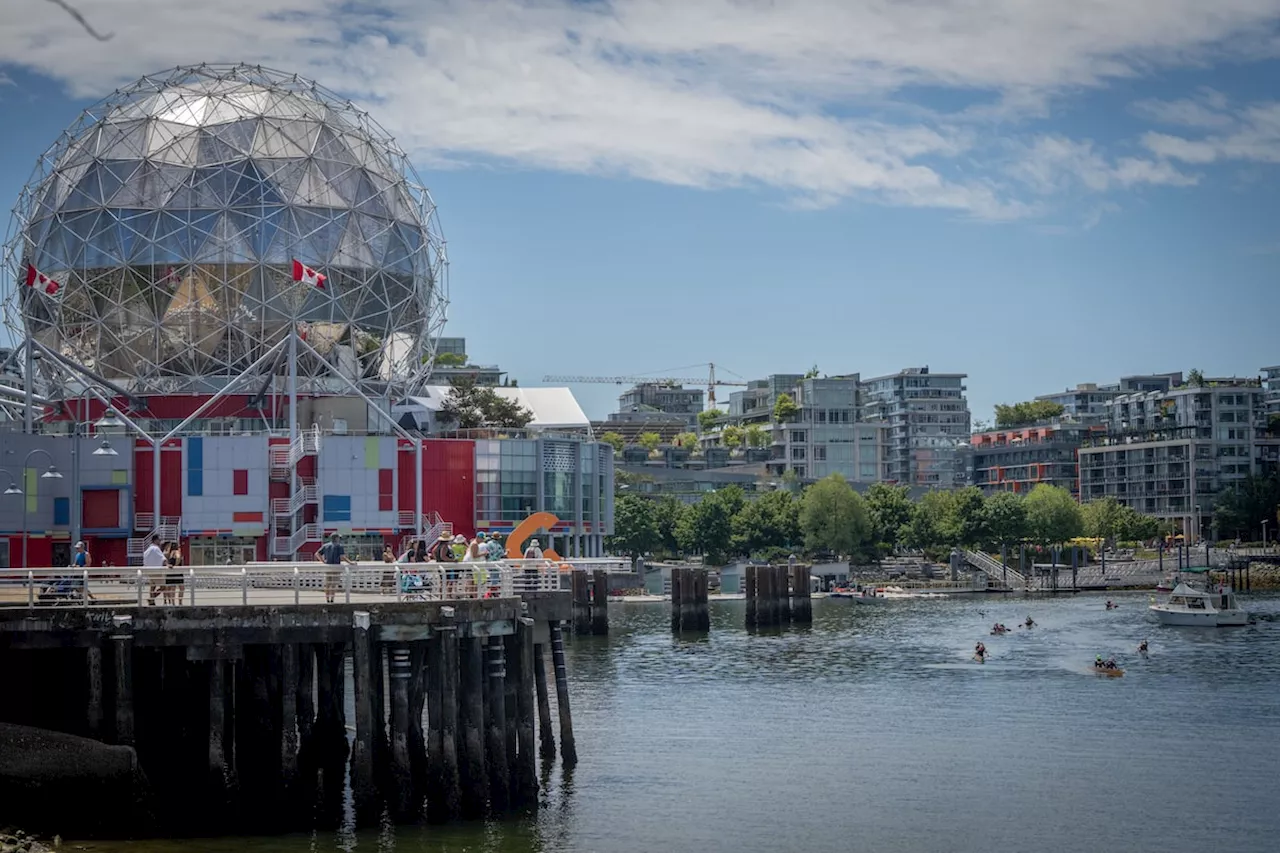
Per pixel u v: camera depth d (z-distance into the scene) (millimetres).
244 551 124125
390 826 48844
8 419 138375
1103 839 53219
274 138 130750
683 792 59125
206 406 125625
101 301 128375
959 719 78750
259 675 54781
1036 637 125562
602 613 128750
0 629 46719
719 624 144625
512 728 53938
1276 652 113062
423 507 129625
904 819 55562
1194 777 63562
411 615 48562
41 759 46406
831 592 187000
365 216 133125
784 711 81500
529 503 137625
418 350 144500
